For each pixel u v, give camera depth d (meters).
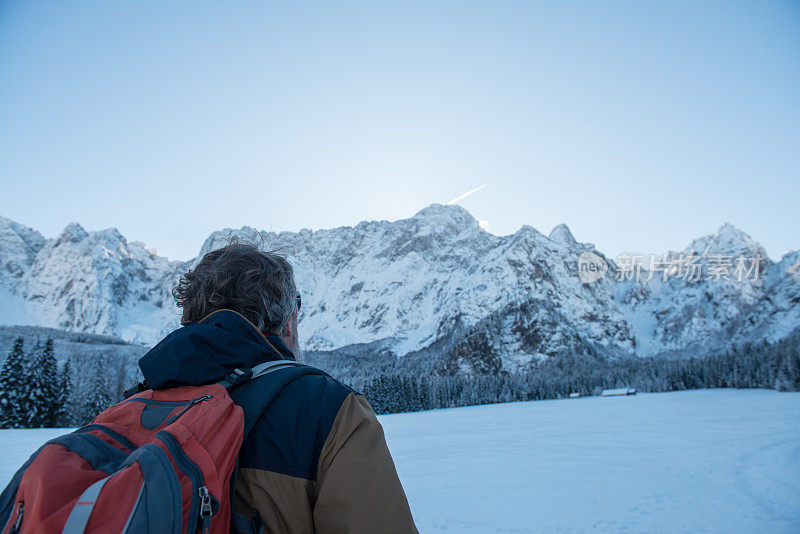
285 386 1.32
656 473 18.78
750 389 112.25
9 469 15.96
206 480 1.03
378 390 92.00
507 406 95.81
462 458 25.17
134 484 0.97
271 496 1.20
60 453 1.10
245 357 1.33
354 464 1.22
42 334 138.00
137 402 1.30
